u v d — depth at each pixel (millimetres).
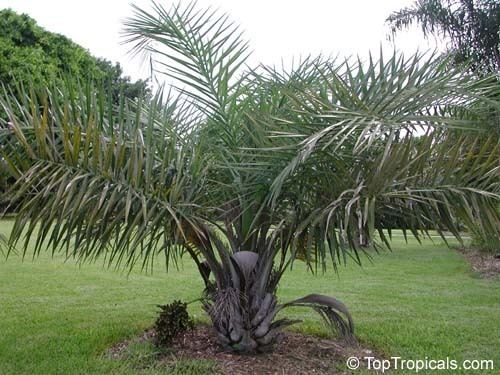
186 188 3641
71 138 3135
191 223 3482
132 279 9000
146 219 2990
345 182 3436
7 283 8484
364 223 3154
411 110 3066
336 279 9227
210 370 4105
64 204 2865
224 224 4273
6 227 15664
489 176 3230
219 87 4199
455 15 11359
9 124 3035
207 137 4250
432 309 6809
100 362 4410
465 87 3463
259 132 3674
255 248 4301
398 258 12453
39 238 3125
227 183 4168
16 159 2887
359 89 3586
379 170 3100
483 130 3525
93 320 6062
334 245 3527
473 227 3312
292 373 4094
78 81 3607
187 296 7605
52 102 3266
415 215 3445
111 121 3496
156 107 3992
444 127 3246
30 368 4297
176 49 4203
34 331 5527
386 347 4977
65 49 21984
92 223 2986
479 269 10438
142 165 3314
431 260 12070
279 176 3326
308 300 4438
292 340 5059
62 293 7742
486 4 11195
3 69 18469
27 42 21297
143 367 4262
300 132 3438
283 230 3943
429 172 3318
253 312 4344
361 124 2889
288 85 4098
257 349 4465
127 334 5328
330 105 3117
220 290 4238
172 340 4801
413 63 3209
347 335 4566
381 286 8562
